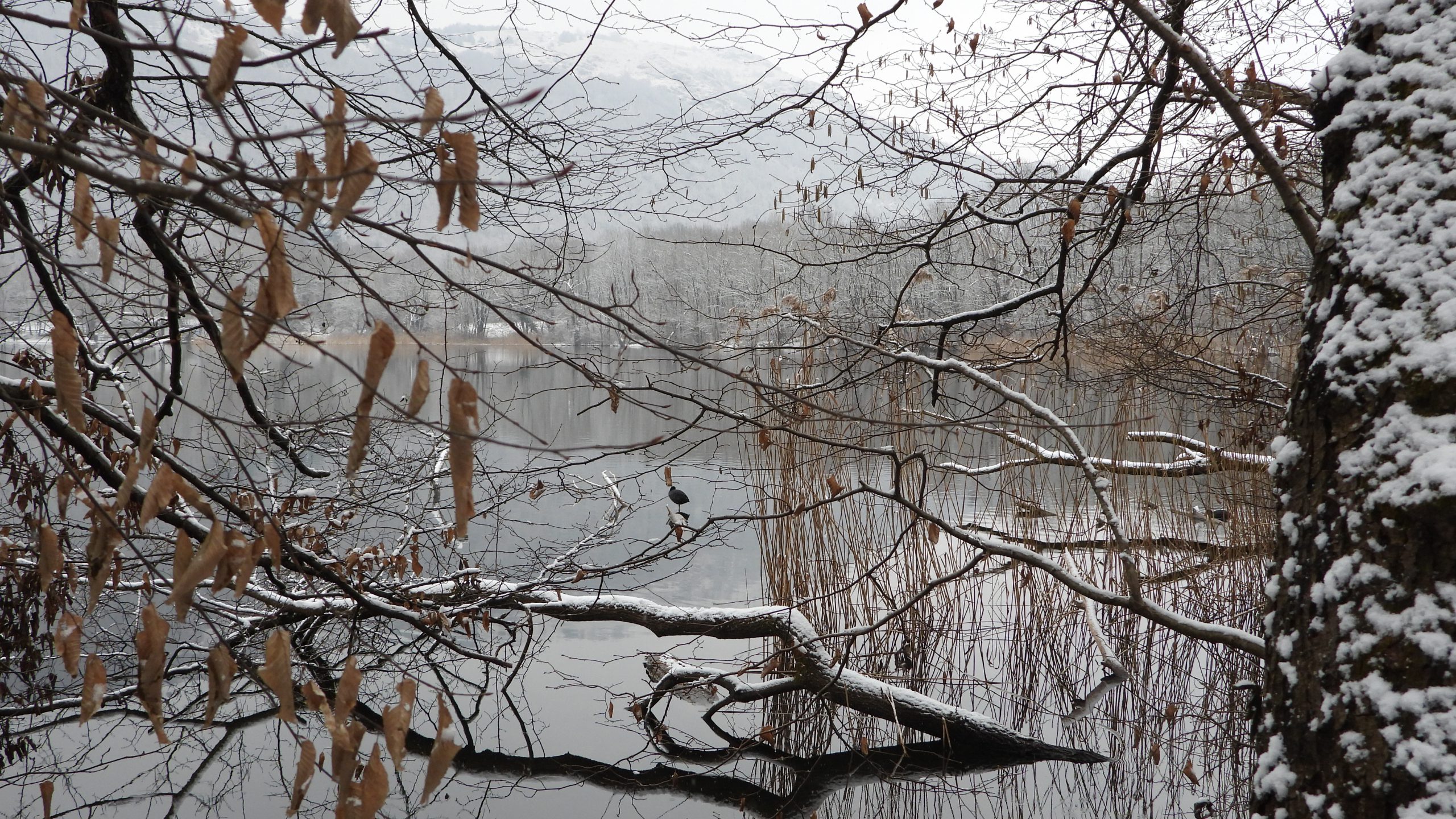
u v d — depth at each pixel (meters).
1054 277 6.26
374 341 1.71
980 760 5.48
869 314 6.17
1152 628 6.53
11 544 4.30
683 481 11.90
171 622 6.49
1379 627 2.27
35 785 4.80
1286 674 2.49
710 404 2.90
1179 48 3.19
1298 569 2.51
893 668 6.61
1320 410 2.52
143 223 3.55
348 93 4.04
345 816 1.93
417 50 4.46
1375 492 2.33
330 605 5.53
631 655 6.82
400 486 5.79
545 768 5.28
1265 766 2.51
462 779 5.12
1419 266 2.37
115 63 3.79
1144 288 6.71
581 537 9.12
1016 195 5.11
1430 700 2.17
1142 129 4.93
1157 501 7.47
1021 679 6.60
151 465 3.61
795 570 6.42
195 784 4.86
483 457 6.34
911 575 6.53
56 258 1.92
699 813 4.86
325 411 6.07
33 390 3.30
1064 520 7.38
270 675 1.91
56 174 3.20
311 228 1.99
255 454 5.53
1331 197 2.70
